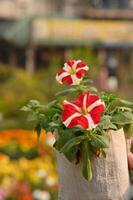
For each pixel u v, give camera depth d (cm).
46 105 204
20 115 1328
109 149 188
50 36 2355
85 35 2392
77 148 186
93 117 180
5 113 1389
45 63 2669
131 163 196
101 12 2841
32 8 3106
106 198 189
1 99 1479
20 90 1512
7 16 2967
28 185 588
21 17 2775
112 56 2578
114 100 199
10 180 595
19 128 1229
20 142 762
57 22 2406
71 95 208
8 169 611
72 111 181
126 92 1703
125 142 194
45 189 589
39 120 201
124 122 190
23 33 2469
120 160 190
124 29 2477
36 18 2433
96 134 186
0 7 2980
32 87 1495
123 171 191
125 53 2602
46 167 637
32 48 2570
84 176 185
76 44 2358
